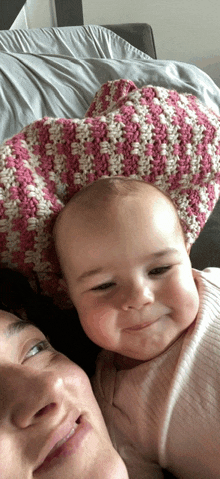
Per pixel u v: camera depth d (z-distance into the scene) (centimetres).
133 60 194
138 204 60
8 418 44
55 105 165
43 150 68
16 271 67
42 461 45
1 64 170
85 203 61
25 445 44
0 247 63
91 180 68
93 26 229
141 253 58
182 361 62
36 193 64
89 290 61
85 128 67
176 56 311
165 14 296
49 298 72
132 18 298
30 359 55
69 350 75
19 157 65
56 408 46
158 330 62
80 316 64
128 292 59
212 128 72
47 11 277
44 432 45
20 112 154
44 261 66
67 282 65
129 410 65
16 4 256
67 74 180
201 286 71
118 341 63
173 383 61
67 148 67
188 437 60
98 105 87
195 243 99
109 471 48
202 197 75
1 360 49
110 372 71
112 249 58
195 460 61
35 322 69
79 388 55
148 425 63
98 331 62
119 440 65
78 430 50
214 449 59
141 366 65
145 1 291
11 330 54
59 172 68
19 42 211
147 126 68
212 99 180
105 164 68
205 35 302
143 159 69
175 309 62
